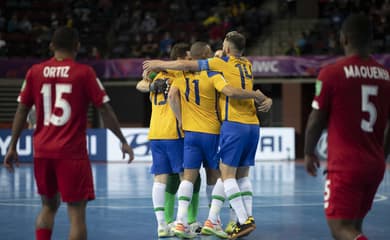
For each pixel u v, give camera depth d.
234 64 21.00
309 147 13.20
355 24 13.28
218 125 21.36
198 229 22.62
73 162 14.81
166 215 22.89
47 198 15.66
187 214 22.84
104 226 23.39
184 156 21.42
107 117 15.03
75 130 14.91
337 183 12.95
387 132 13.85
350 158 12.86
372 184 13.16
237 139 20.55
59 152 14.76
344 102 12.90
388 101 13.34
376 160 13.02
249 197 21.52
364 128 12.97
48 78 14.99
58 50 15.33
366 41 13.28
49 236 15.73
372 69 13.20
